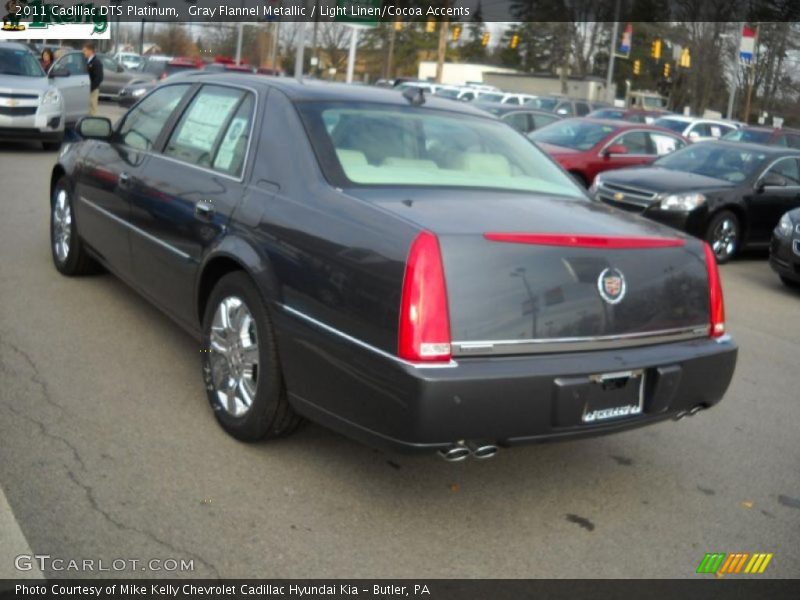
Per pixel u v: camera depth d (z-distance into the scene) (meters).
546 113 18.56
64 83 16.09
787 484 4.27
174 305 4.83
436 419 3.18
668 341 3.74
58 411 4.35
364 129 4.30
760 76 55.19
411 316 3.21
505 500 3.88
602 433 3.53
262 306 3.90
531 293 3.37
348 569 3.22
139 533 3.32
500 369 3.26
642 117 26.55
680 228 10.70
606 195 11.26
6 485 3.57
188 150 4.95
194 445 4.10
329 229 3.63
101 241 5.89
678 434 4.85
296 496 3.72
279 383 3.88
